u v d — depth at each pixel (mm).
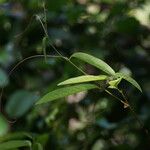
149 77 1372
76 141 1298
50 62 1309
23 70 1325
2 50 1292
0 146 744
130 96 1317
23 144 751
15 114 1148
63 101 1287
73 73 1164
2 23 1363
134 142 1324
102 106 1310
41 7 1334
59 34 1349
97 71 1262
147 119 1272
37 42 1327
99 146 1378
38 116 1283
